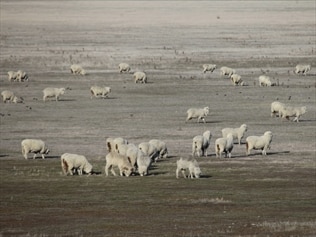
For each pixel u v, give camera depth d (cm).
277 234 10662
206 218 12006
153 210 12719
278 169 16888
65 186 15012
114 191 14462
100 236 10644
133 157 16238
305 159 18175
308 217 12112
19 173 16425
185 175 16150
